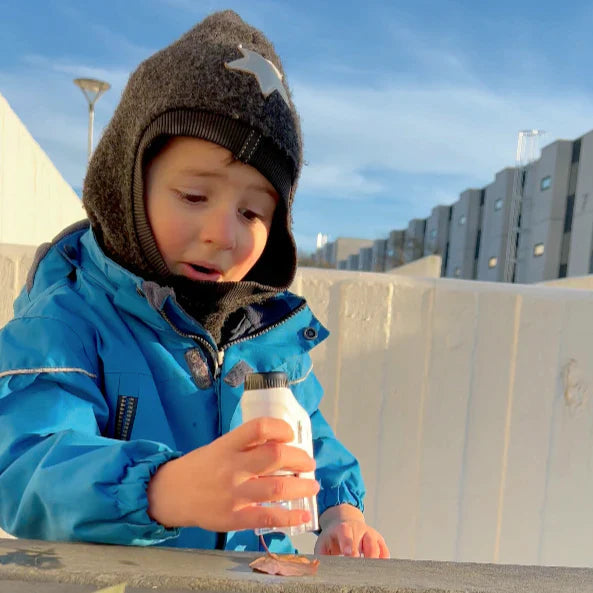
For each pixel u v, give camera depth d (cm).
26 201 346
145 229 102
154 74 102
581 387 190
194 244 101
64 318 93
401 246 4700
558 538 192
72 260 108
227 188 101
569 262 2911
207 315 109
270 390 69
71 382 85
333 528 111
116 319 99
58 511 65
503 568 61
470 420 190
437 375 189
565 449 191
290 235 121
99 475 65
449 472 190
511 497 191
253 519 60
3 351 85
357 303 187
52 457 70
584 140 2881
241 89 100
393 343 188
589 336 190
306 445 70
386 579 53
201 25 115
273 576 52
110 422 92
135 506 63
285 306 129
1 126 290
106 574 50
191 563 55
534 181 3228
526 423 191
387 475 188
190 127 96
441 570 58
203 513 60
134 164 101
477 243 3916
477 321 189
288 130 107
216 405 106
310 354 186
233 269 106
